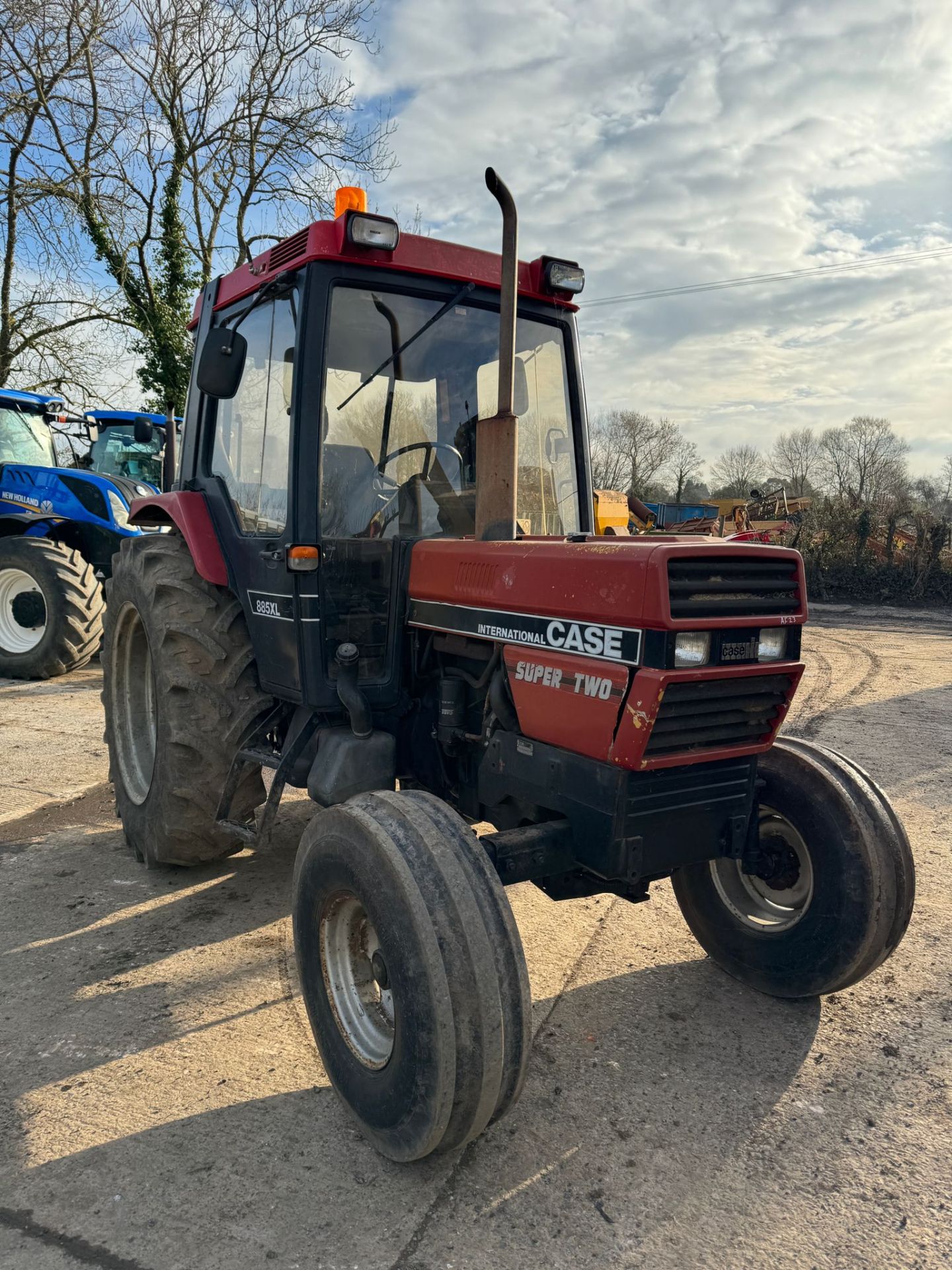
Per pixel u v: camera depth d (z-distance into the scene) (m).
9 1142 2.16
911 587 16.47
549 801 2.40
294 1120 2.26
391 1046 2.12
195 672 3.39
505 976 1.95
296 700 3.02
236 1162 2.10
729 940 2.96
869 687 8.06
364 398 2.94
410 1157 1.98
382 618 2.99
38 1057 2.50
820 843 2.69
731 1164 2.11
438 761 3.01
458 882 1.99
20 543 7.72
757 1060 2.53
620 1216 1.95
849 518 17.83
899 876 2.62
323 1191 2.02
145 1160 2.11
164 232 17.14
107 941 3.19
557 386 3.41
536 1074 2.45
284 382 3.02
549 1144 2.17
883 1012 2.78
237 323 3.43
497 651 2.59
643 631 2.11
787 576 2.38
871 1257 1.84
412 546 2.93
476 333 3.15
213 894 3.60
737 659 2.23
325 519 2.88
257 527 3.21
